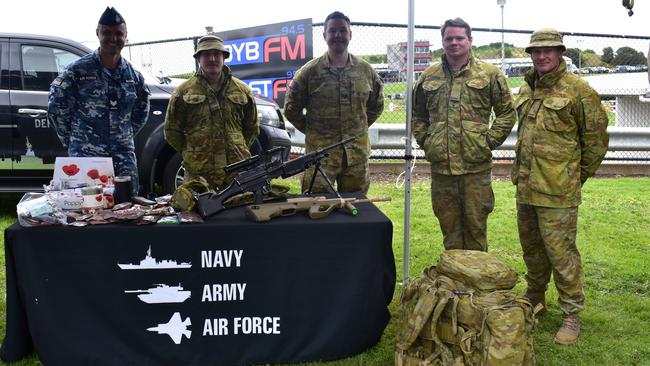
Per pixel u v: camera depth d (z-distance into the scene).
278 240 2.46
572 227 2.80
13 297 2.41
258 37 7.29
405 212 3.32
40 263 2.37
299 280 2.48
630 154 8.26
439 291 2.29
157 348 2.44
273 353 2.50
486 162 3.14
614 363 2.60
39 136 4.75
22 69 4.72
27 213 2.36
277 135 5.25
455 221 3.27
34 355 2.53
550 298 3.35
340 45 3.28
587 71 8.18
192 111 3.31
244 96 3.40
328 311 2.51
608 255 4.20
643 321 3.06
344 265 2.50
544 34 2.69
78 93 3.25
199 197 2.58
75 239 2.37
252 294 2.47
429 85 3.19
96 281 2.39
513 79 7.57
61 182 2.75
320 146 3.42
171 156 4.93
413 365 2.33
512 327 2.13
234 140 3.38
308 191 2.96
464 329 2.24
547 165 2.76
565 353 2.70
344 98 3.37
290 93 3.45
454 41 3.03
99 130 3.30
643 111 9.60
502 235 4.72
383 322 2.62
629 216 5.37
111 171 2.82
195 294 2.44
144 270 2.40
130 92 3.35
